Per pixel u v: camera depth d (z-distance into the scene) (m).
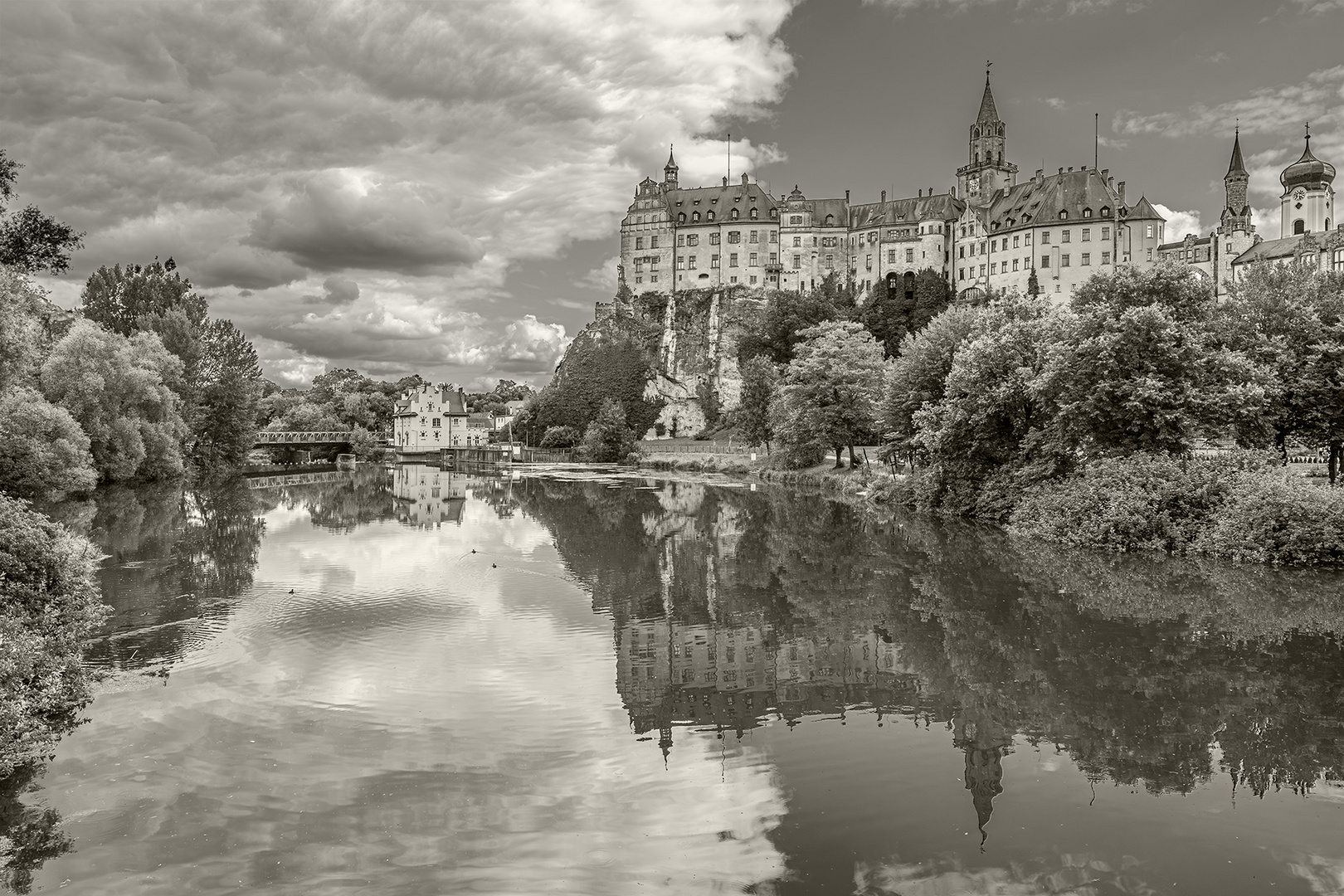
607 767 17.12
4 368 44.44
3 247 39.00
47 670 20.86
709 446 157.75
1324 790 15.97
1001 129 185.88
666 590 35.19
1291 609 29.62
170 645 25.86
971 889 12.59
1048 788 16.09
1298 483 39.22
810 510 66.56
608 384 192.00
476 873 13.12
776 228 198.12
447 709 20.48
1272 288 52.78
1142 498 42.38
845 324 96.44
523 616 30.42
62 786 16.16
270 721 19.62
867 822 14.72
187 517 60.78
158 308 103.31
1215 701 20.70
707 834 14.34
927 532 51.56
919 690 21.91
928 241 180.12
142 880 12.98
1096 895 12.41
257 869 13.26
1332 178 163.62
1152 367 45.25
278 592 34.22
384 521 60.81
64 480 62.81
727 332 193.88
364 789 16.08
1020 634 27.19
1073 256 157.38
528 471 133.38
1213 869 13.20
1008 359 55.28
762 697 21.48
